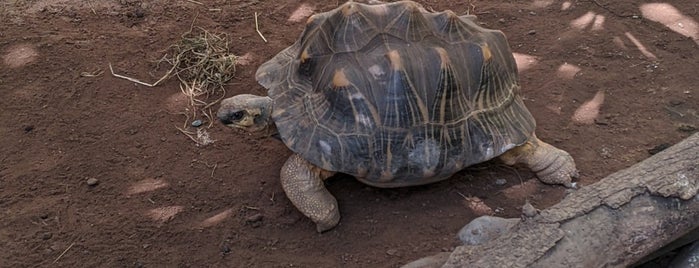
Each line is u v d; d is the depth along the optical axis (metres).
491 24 1.93
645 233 1.30
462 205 1.52
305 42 1.54
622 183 1.33
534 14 1.96
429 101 1.44
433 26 1.50
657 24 1.91
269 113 1.49
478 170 1.57
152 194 1.55
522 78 1.77
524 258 1.26
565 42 1.86
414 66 1.44
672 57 1.81
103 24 1.91
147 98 1.73
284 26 1.93
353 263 1.44
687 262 1.38
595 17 1.93
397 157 1.44
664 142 1.62
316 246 1.47
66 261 1.45
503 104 1.50
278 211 1.52
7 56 1.81
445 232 1.48
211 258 1.46
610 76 1.77
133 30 1.90
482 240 1.42
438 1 2.01
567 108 1.69
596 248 1.29
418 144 1.44
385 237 1.47
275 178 1.57
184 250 1.47
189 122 1.68
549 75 1.77
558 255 1.27
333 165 1.43
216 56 1.82
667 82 1.75
